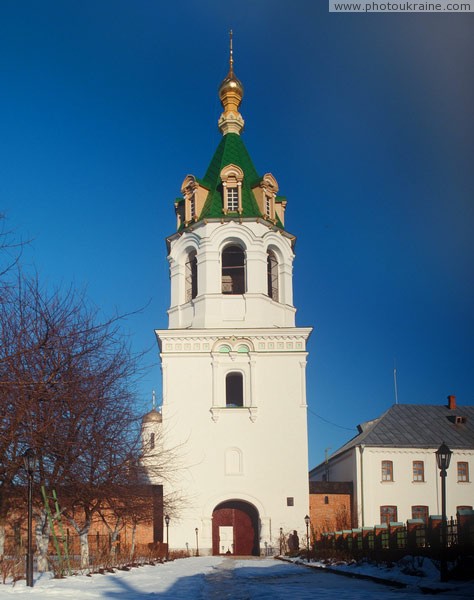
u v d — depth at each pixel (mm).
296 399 48375
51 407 23625
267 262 51219
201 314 49500
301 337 49094
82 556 29297
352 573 26406
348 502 53531
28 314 24281
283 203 53375
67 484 27188
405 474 54688
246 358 49000
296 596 17609
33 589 18406
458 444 56000
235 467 47438
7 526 33406
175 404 48344
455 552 22219
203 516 46656
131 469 31266
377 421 60094
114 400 28266
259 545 46125
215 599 17219
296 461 47375
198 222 50594
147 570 28125
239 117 56062
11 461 23562
